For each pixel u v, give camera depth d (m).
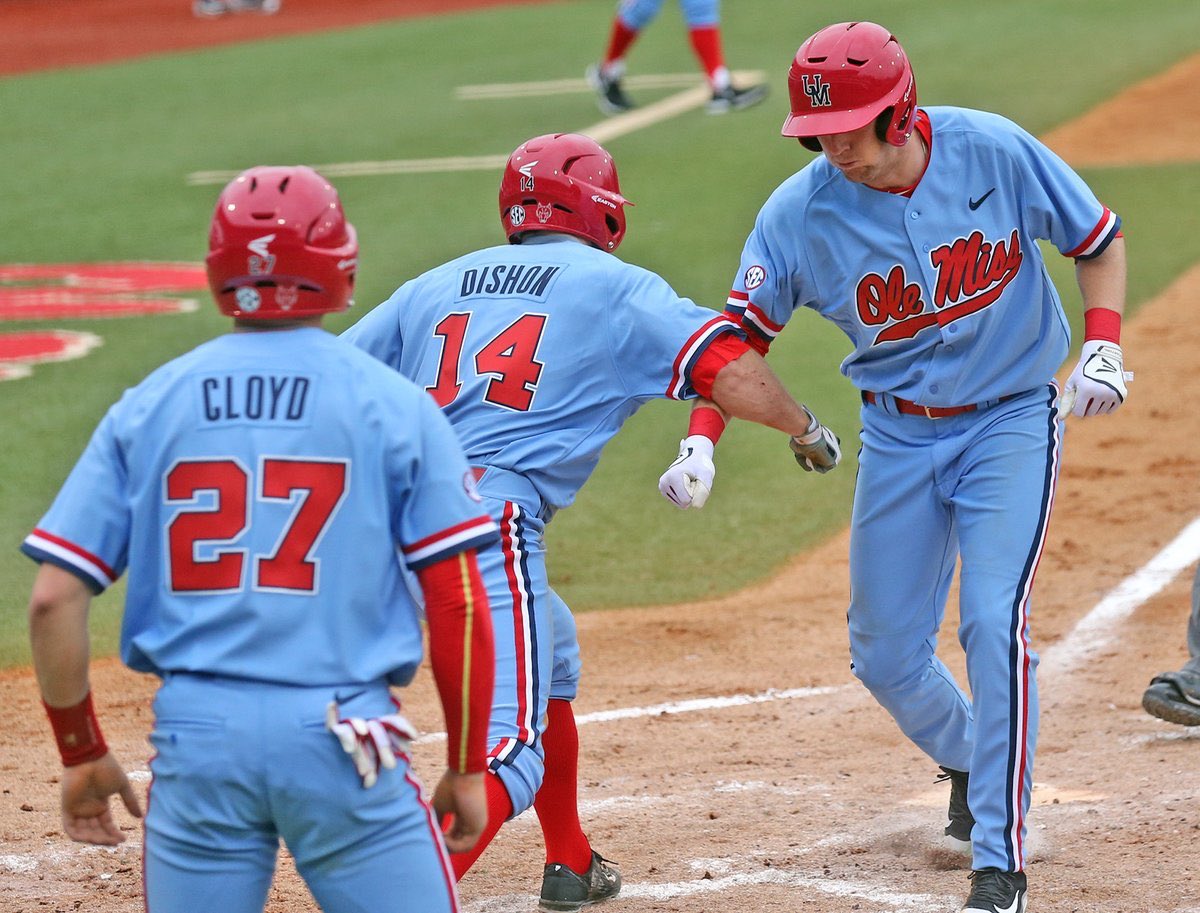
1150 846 15.55
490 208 55.25
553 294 13.86
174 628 10.02
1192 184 55.06
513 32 101.38
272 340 10.34
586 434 13.85
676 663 22.58
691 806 17.50
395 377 10.38
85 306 45.44
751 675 22.00
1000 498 14.45
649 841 16.52
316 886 10.20
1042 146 14.70
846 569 26.55
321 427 10.03
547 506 14.00
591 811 17.44
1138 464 31.47
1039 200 14.51
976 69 76.44
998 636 13.92
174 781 9.89
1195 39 81.56
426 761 18.89
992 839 13.76
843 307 14.96
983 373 14.67
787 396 14.20
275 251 10.12
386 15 114.56
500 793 12.23
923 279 14.45
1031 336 14.77
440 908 10.16
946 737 15.61
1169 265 46.28
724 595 25.55
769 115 70.00
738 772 18.55
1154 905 14.21
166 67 94.19
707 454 14.12
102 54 102.25
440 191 58.41
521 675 13.02
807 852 16.06
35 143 72.75
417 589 13.64
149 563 10.13
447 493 10.12
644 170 60.41
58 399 36.22
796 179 14.91
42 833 17.02
